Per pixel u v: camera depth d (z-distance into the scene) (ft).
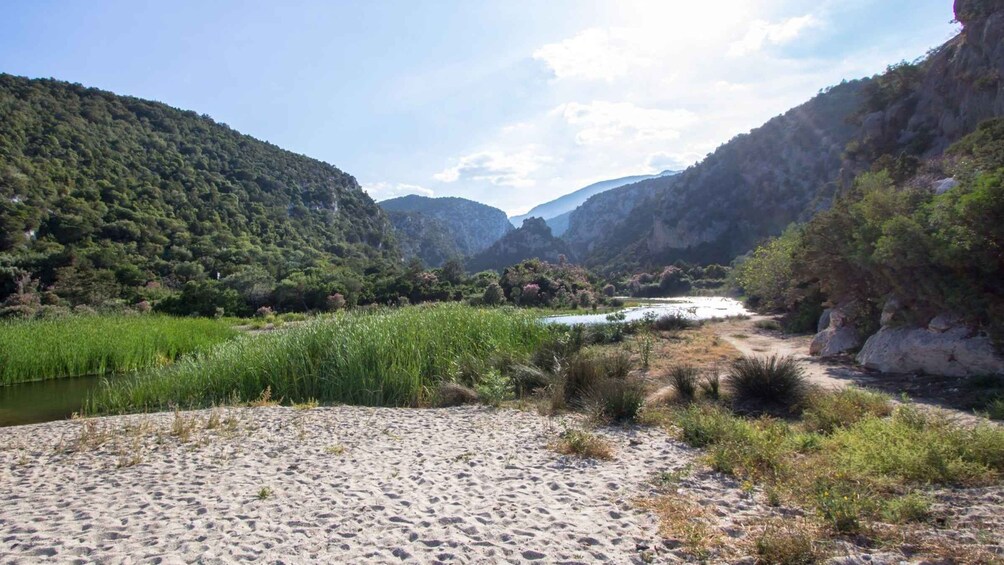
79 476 17.92
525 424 24.12
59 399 42.16
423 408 31.09
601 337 54.75
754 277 87.04
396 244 428.15
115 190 214.90
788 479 14.24
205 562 10.50
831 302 43.24
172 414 30.25
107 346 57.93
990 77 108.78
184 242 207.21
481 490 15.02
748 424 19.47
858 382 28.60
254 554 10.85
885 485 13.39
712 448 17.52
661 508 12.83
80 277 139.74
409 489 15.25
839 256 39.55
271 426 25.32
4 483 17.49
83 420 29.53
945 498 12.69
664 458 17.66
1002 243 24.97
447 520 12.62
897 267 29.14
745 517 12.17
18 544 11.68
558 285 165.07
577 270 199.41
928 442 14.75
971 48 120.26
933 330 28.40
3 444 23.73
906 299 30.71
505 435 22.08
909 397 24.48
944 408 21.86
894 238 28.94
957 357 26.73
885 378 29.07
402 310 49.88
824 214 42.42
